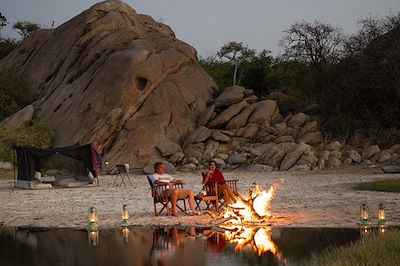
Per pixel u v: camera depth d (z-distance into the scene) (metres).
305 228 12.61
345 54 41.25
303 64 47.91
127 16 46.25
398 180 23.33
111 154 36.22
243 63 58.66
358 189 21.47
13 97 44.50
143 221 14.71
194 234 12.46
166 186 15.88
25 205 19.81
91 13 46.12
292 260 9.22
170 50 41.31
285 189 22.56
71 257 10.12
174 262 9.44
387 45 37.97
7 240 12.19
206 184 15.96
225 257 9.70
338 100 39.28
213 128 37.88
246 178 28.34
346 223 13.07
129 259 9.80
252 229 12.86
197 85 40.94
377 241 9.23
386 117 37.22
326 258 8.73
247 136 36.72
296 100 41.41
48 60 46.50
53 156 34.25
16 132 37.25
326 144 35.75
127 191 24.20
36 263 9.66
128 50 41.16
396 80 36.81
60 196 22.81
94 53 42.78
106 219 15.30
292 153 33.00
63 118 39.56
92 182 27.75
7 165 35.03
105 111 38.19
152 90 39.12
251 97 39.44
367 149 34.16
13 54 51.22
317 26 47.50
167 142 36.22
